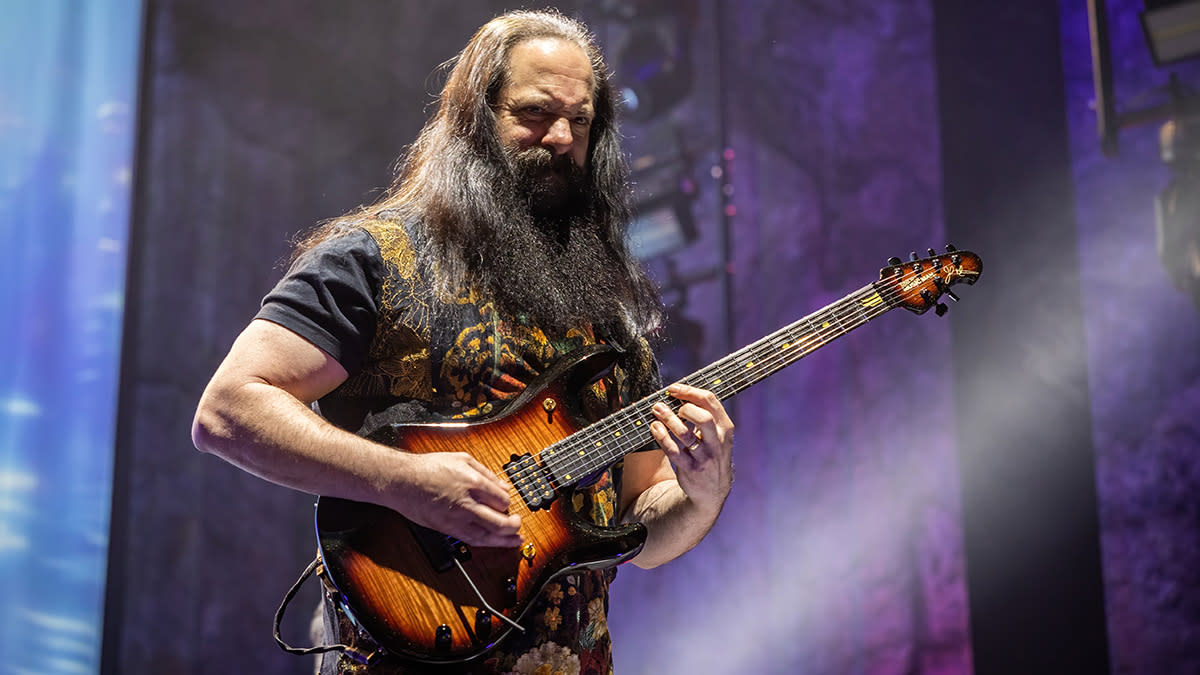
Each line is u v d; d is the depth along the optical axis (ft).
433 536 5.43
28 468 16.61
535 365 6.14
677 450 5.98
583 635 5.83
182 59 18.37
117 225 17.47
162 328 17.61
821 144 20.72
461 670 5.39
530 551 5.61
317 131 19.51
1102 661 16.21
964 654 18.08
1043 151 17.57
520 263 6.21
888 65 20.38
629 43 20.24
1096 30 16.06
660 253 20.74
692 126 21.44
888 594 18.89
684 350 20.29
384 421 5.72
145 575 16.97
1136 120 16.25
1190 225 15.78
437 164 6.51
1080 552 16.52
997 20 17.76
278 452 5.21
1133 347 16.89
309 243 6.46
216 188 18.40
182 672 17.01
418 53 20.53
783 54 21.21
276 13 19.35
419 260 5.98
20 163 17.16
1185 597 15.97
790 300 20.48
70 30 17.66
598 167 7.17
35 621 16.34
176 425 17.53
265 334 5.50
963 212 17.60
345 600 5.26
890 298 7.12
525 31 6.85
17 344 16.80
